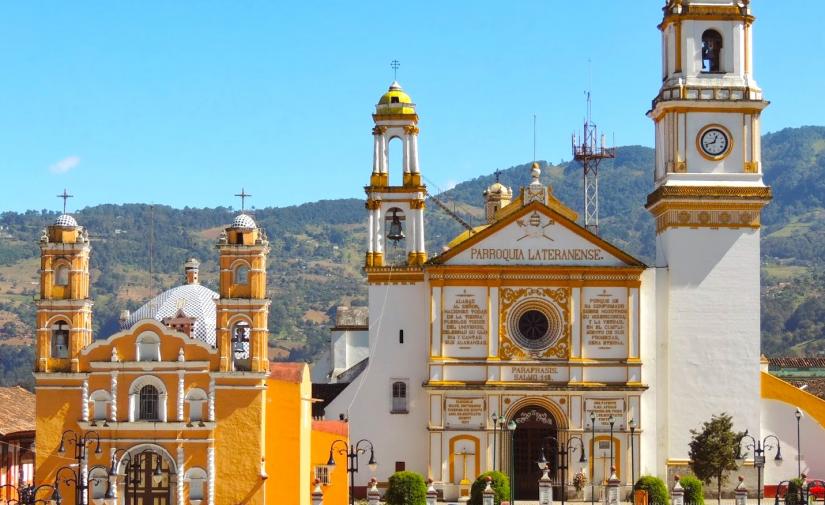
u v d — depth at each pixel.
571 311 106.19
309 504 99.12
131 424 94.38
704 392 106.88
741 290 107.62
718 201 107.69
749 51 109.81
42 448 95.00
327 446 101.69
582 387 105.25
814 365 148.75
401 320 107.44
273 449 95.00
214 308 112.81
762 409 108.94
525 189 116.50
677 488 93.94
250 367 94.88
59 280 96.94
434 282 106.06
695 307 107.31
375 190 108.94
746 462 107.19
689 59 108.88
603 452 105.31
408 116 109.62
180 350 95.00
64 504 94.38
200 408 95.06
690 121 108.50
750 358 107.25
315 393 118.50
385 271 107.69
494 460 104.75
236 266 95.69
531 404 105.62
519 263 106.50
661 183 109.81
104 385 95.38
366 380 107.06
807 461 108.31
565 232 107.00
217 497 94.19
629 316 106.25
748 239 107.88
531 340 106.50
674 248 107.62
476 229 123.25
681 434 106.44
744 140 108.50
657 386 106.69
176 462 94.38
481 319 106.06
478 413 105.38
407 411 106.81
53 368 95.75
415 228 108.88
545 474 93.56
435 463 105.00
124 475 94.69
